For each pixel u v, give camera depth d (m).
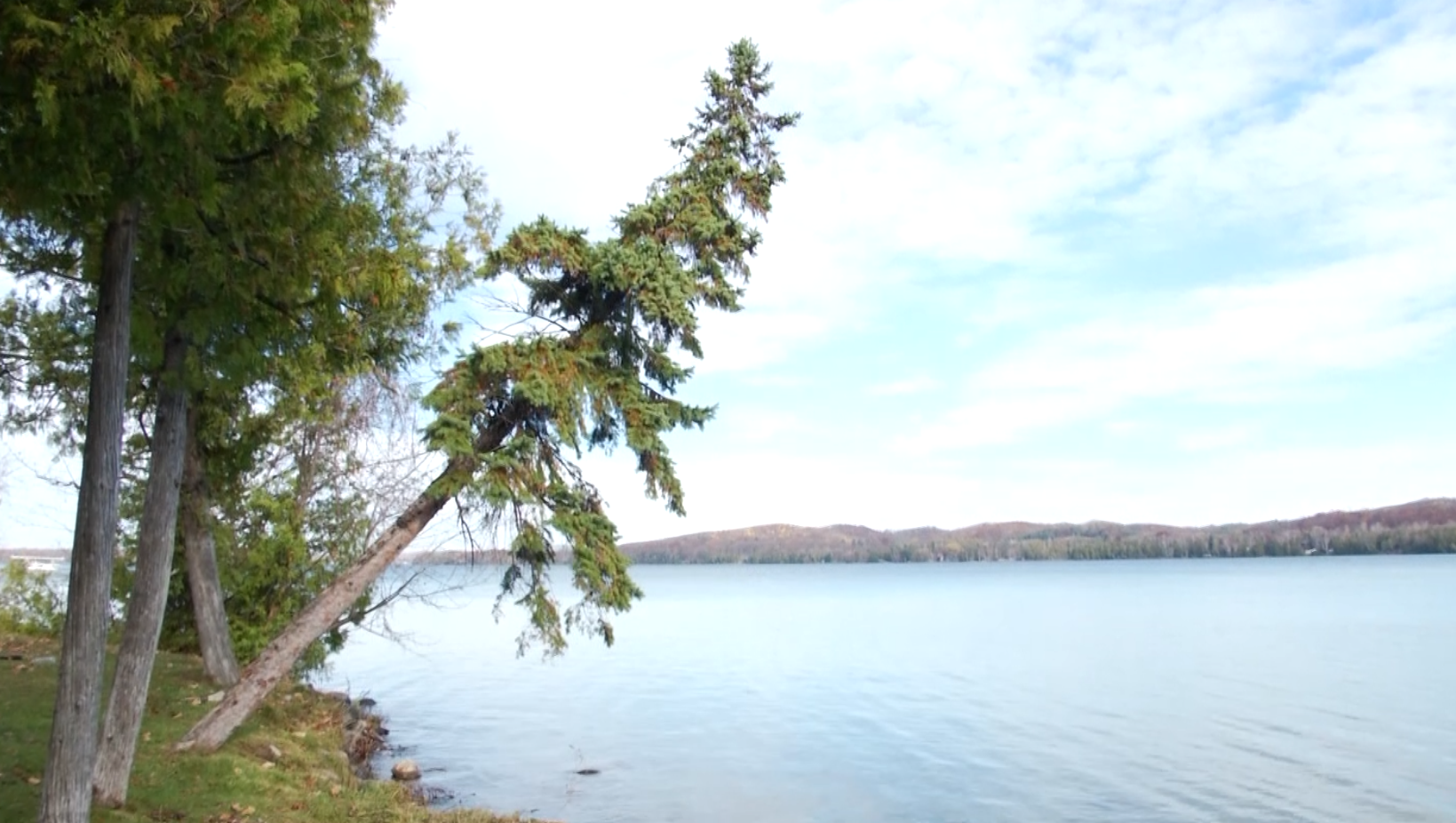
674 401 15.70
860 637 59.03
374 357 13.75
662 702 33.06
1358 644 50.03
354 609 20.55
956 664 44.41
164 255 8.14
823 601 105.25
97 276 8.76
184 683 16.39
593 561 14.34
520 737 26.08
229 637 17.81
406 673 41.66
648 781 21.09
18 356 12.52
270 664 13.55
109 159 6.46
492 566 15.30
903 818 18.66
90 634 7.00
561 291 15.45
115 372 7.00
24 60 5.50
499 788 19.78
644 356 15.66
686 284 14.74
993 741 26.28
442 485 13.88
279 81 6.47
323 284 9.02
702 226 15.08
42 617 20.94
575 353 14.76
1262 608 78.69
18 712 12.08
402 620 81.00
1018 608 85.19
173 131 6.34
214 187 6.96
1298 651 47.66
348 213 9.00
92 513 6.96
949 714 30.78
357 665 44.81
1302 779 21.81
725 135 15.84
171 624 20.08
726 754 24.33
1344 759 23.73
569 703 32.75
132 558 18.52
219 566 19.08
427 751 23.59
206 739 13.09
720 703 32.94
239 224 7.81
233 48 6.10
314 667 19.86
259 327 8.94
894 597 109.00
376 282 9.83
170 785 11.20
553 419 14.42
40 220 7.93
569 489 14.60
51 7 5.46
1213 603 86.56
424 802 16.83
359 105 8.52
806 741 26.16
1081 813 19.09
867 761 23.69
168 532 10.08
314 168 8.08
